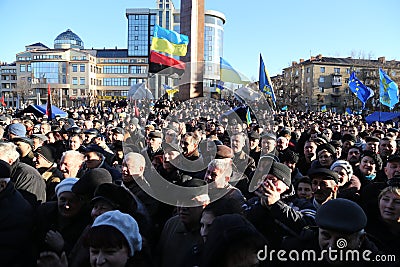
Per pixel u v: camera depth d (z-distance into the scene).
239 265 1.86
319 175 3.71
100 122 11.53
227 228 1.95
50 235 2.96
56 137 8.20
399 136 9.11
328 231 2.47
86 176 3.29
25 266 3.28
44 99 83.38
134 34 86.56
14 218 3.23
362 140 8.88
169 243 3.01
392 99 14.98
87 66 82.81
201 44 15.48
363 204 3.56
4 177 3.26
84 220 3.27
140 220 3.11
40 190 4.23
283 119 15.68
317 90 77.00
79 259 2.72
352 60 80.44
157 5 80.38
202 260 1.97
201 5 15.71
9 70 100.69
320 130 11.48
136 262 2.51
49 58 83.88
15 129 6.49
